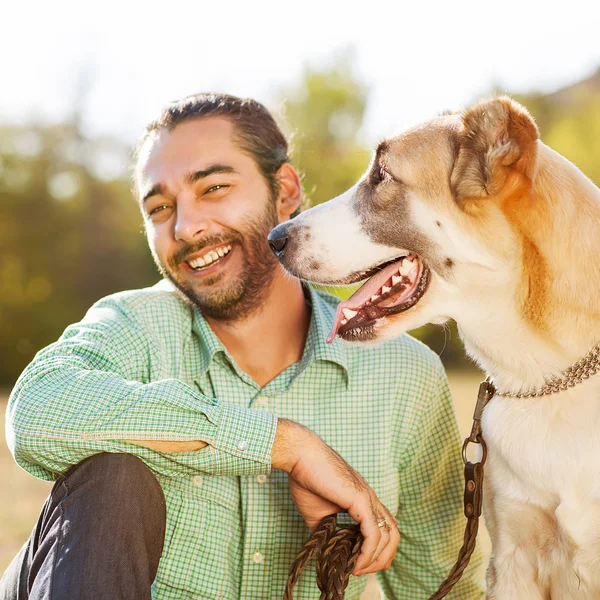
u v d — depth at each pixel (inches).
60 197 1028.5
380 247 108.8
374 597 128.4
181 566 100.0
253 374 112.7
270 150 116.7
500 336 101.3
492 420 103.7
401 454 110.2
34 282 971.3
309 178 904.3
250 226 110.0
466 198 99.8
